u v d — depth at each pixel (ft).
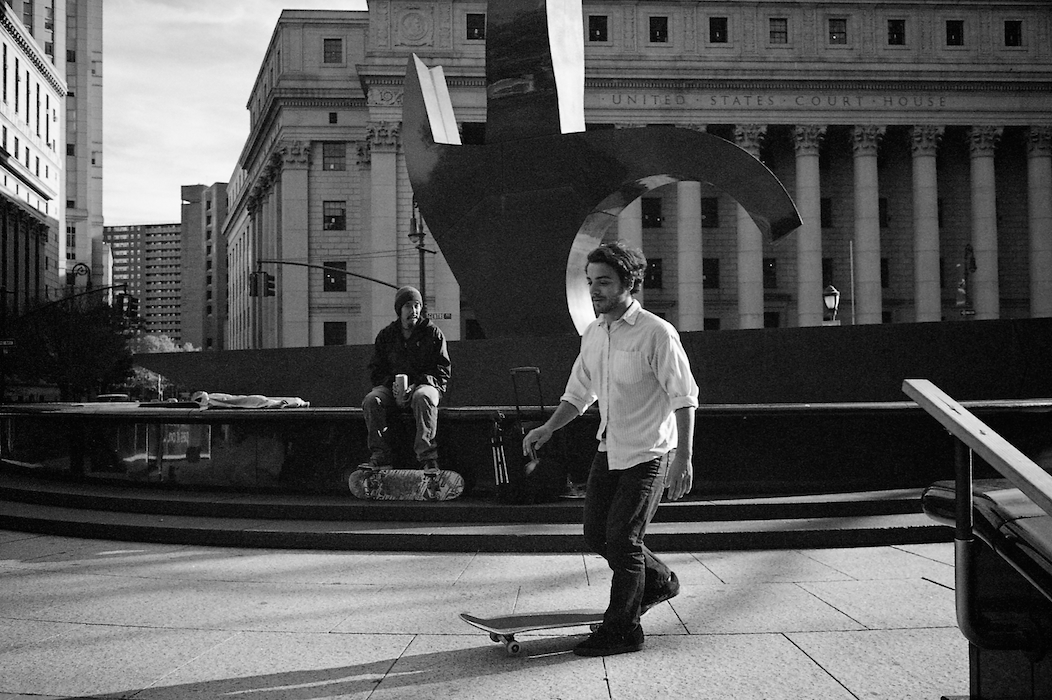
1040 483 6.64
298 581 17.99
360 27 169.89
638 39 159.94
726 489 25.70
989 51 161.89
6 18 206.08
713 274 169.07
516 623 12.89
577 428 25.08
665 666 11.78
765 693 10.63
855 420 25.77
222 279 457.27
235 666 12.07
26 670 11.98
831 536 21.45
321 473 26.76
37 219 237.25
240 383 38.17
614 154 29.32
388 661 12.21
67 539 23.95
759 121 159.84
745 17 161.17
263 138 197.77
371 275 158.10
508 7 30.96
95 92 322.75
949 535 21.89
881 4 161.58
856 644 12.76
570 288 30.96
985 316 158.71
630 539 12.27
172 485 28.58
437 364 25.85
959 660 11.89
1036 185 162.71
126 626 14.35
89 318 160.76
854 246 166.09
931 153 160.35
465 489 25.79
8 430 34.09
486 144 31.19
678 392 12.14
